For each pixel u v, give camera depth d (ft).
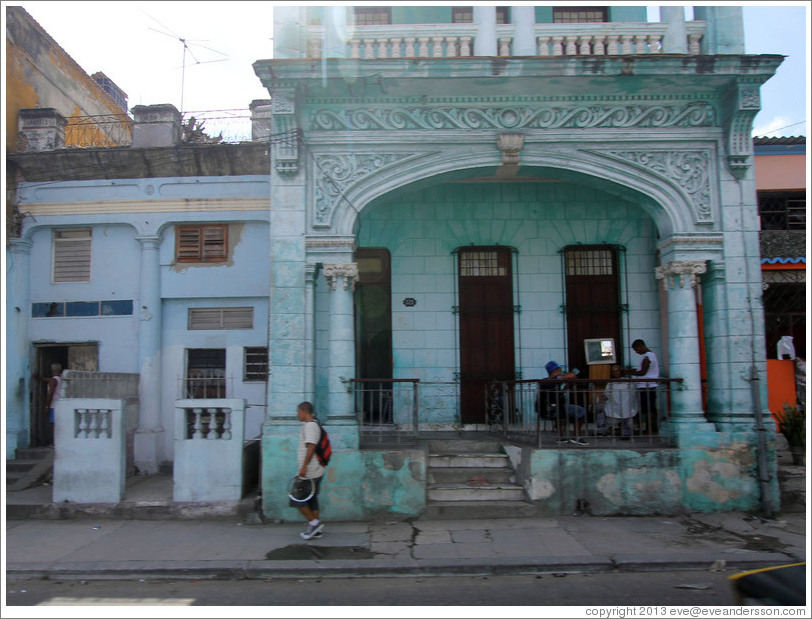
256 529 26.61
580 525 26.50
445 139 29.58
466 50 29.96
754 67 27.81
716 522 26.58
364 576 21.62
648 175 29.58
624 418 30.27
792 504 28.22
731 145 29.14
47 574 21.75
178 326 37.06
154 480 33.37
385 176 29.63
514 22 30.27
